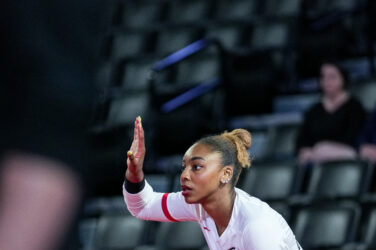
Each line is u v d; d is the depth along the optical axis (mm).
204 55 13539
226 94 12180
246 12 15508
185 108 11492
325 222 9664
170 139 11477
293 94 12781
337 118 10602
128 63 14195
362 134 10547
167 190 10805
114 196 10523
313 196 10133
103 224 10727
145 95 12758
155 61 14078
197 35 14922
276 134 11695
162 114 11516
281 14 15031
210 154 3850
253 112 12250
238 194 4098
